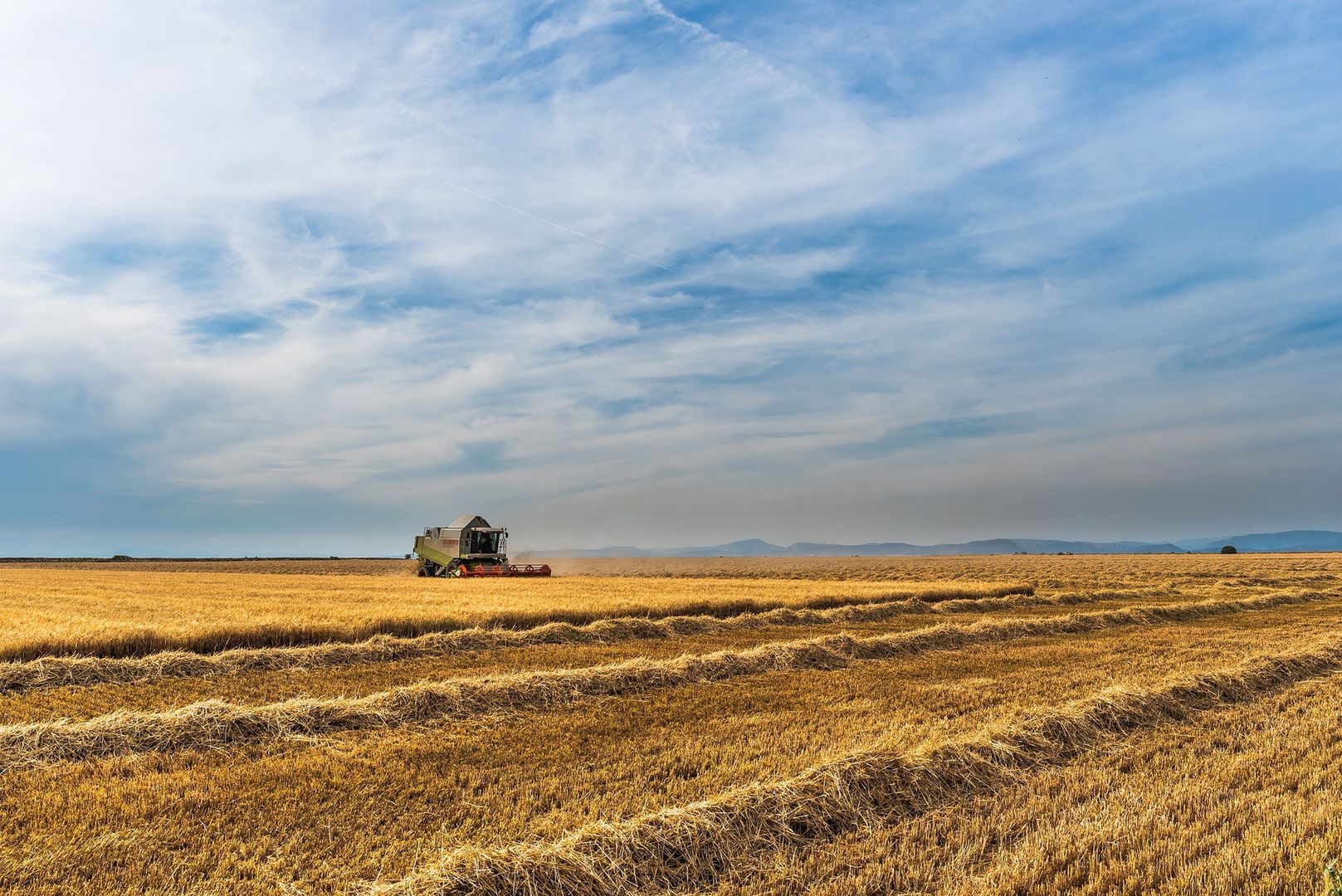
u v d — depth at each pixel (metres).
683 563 105.62
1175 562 78.69
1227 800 6.66
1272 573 49.34
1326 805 6.39
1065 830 5.95
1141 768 7.56
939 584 35.44
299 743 8.03
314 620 17.25
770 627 20.08
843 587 33.06
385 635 16.08
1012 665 13.64
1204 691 10.77
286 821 5.95
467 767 7.25
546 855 5.20
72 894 4.83
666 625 18.86
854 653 14.91
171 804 6.25
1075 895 5.00
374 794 6.56
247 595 27.22
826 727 8.88
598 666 12.04
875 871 5.28
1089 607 26.94
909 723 9.00
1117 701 9.56
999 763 7.47
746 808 6.04
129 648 14.16
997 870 5.25
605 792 6.68
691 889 5.14
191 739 7.93
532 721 9.09
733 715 9.54
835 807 6.25
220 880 5.02
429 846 5.53
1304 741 8.35
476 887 4.89
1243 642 16.83
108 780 6.82
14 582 36.59
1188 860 5.46
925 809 6.48
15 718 9.66
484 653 15.27
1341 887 4.57
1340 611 25.92
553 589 30.92
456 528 42.53
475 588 31.56
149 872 5.11
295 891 4.89
